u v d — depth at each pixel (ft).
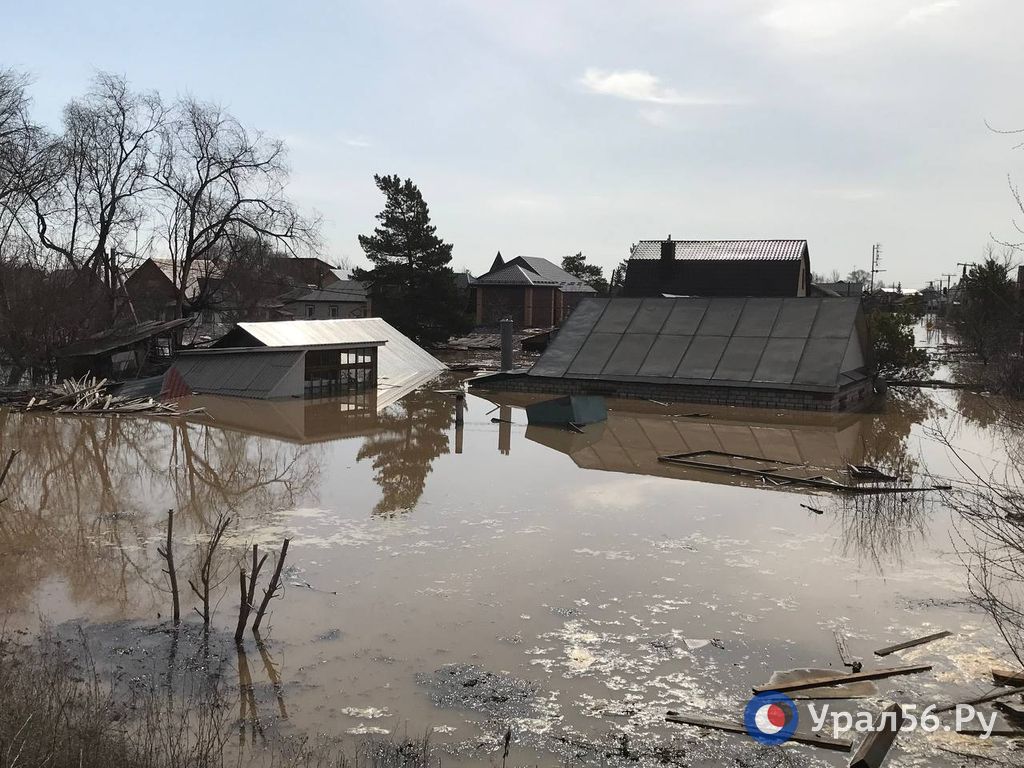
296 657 30.45
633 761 24.21
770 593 37.09
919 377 131.95
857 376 104.01
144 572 39.14
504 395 110.22
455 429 82.99
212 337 162.81
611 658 30.73
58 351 105.60
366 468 63.36
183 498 53.42
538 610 34.99
